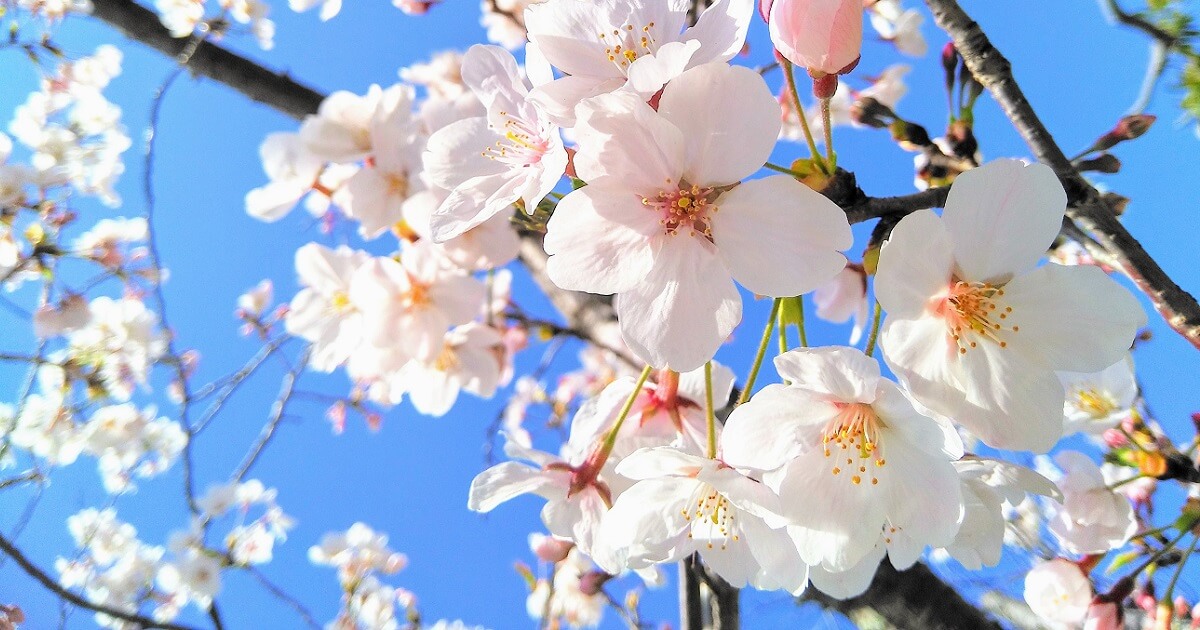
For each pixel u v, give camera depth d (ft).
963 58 0.59
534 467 0.58
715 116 0.46
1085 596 0.70
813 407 0.50
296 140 0.75
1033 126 0.57
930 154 0.62
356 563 1.83
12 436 1.49
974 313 0.47
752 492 0.49
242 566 1.53
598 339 1.02
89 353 1.47
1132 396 0.66
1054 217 0.46
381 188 0.74
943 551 0.53
